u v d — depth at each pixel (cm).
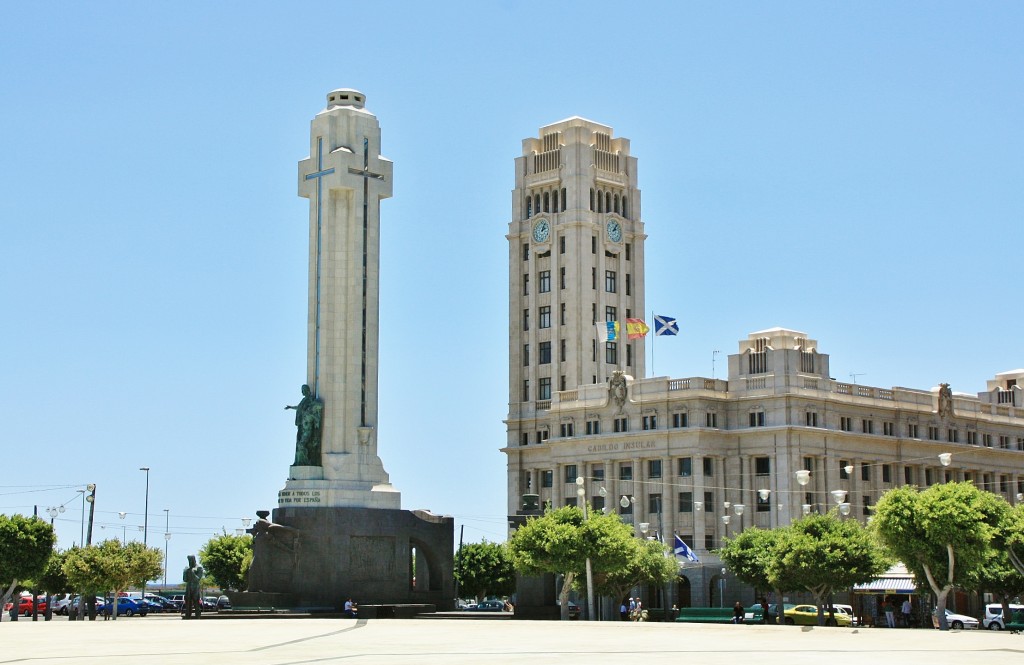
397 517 12456
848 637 7656
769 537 13875
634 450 18288
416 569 13300
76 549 14350
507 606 14650
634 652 6088
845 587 12044
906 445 18838
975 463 19925
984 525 10356
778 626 9262
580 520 12150
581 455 18988
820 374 18188
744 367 18150
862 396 18512
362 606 11656
